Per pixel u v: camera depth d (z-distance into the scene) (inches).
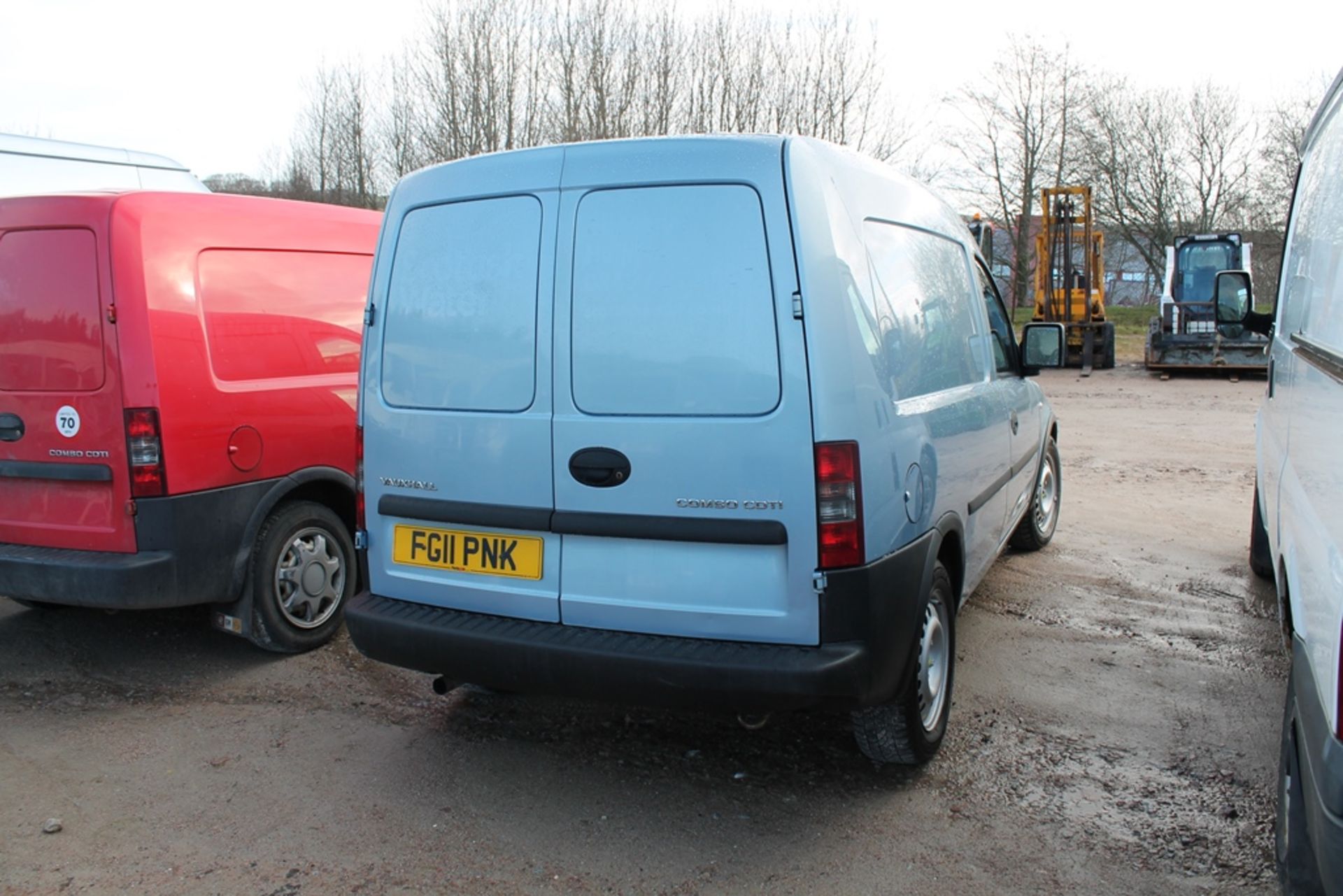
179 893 114.0
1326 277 123.6
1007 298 1579.7
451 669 132.7
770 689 116.7
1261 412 199.8
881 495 121.0
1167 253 777.6
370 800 134.9
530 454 128.6
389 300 141.3
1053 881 115.7
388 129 967.0
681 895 113.3
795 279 116.1
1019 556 251.1
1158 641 191.6
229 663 186.1
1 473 176.9
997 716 159.2
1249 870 117.6
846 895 113.1
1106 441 441.4
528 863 119.6
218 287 179.8
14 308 173.3
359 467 145.1
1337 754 78.3
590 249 125.3
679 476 120.6
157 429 166.6
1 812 132.1
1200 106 1584.6
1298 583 108.6
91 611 216.2
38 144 316.2
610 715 161.3
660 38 918.4
